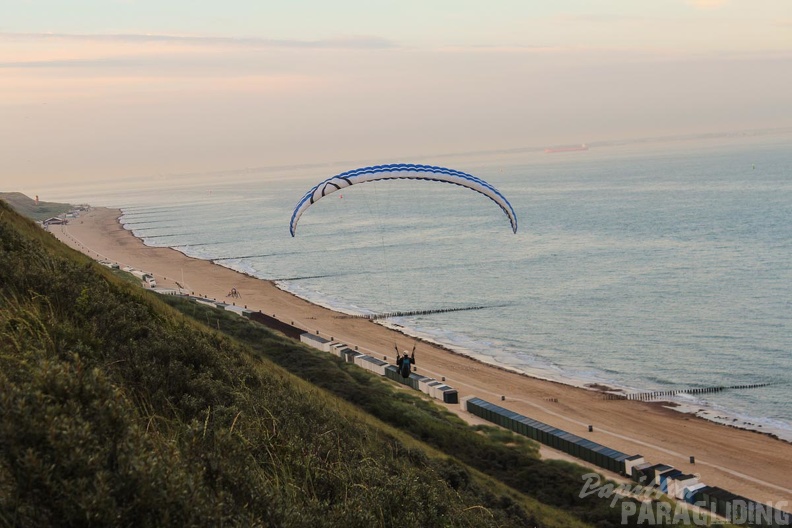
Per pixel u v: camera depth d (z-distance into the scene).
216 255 189.25
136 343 15.03
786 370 71.19
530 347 86.19
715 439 53.16
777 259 133.00
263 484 8.67
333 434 15.62
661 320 94.69
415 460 22.53
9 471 6.23
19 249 19.62
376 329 98.25
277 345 53.81
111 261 174.62
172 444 8.06
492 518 18.55
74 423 6.79
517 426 48.75
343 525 9.34
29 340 11.83
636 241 170.00
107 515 6.12
